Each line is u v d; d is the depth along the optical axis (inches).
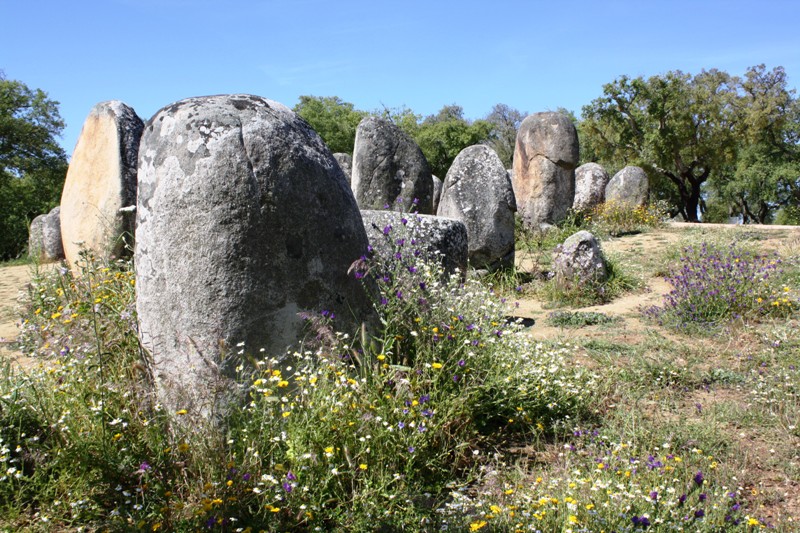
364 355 139.5
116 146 289.9
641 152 1411.2
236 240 129.6
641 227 584.4
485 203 375.6
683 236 520.7
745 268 288.7
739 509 120.7
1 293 414.9
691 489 126.3
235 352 130.0
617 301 323.9
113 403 132.9
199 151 131.0
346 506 117.3
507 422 162.4
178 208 131.0
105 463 121.0
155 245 133.9
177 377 132.6
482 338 167.0
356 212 150.1
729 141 1376.7
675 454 145.0
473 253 375.2
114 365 147.8
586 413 170.6
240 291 130.0
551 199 576.1
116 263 219.6
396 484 125.4
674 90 1365.7
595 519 113.6
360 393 132.2
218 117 133.3
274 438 118.3
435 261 255.3
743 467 139.9
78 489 120.5
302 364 135.6
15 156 1261.1
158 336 134.6
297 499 112.7
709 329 253.6
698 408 169.9
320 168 141.0
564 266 338.6
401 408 134.2
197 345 129.8
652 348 230.1
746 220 1739.7
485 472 138.9
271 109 140.6
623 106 1418.6
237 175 130.2
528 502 118.9
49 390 142.1
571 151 574.9
